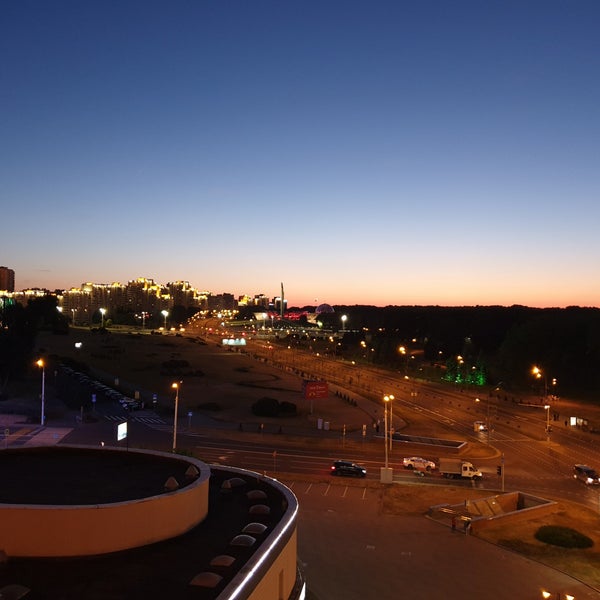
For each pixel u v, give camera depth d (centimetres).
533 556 4553
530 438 9644
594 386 15050
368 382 16512
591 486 6831
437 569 4250
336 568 4212
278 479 6538
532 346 16238
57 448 3059
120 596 1808
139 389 13312
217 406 11300
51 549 2025
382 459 7844
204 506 2509
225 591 1739
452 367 17575
